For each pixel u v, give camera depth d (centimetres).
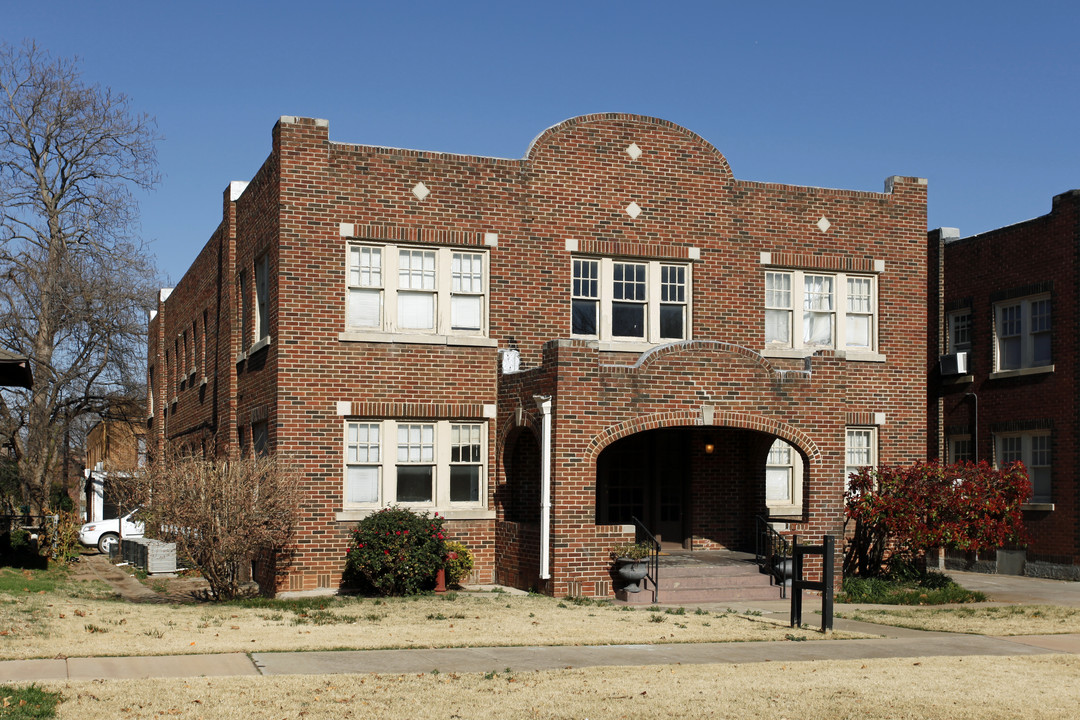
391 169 2072
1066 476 2470
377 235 2053
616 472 2255
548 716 956
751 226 2294
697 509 2267
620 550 1875
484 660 1225
